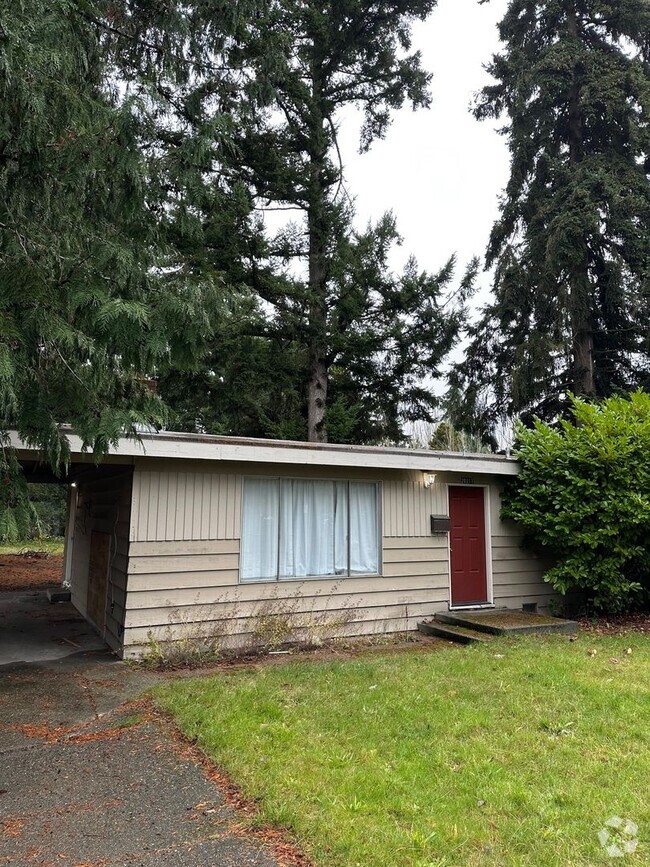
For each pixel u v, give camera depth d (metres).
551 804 3.40
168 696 5.21
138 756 4.07
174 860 2.88
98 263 3.62
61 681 5.86
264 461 7.20
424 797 3.45
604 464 8.81
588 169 15.54
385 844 2.97
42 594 12.13
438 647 7.54
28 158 3.68
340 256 12.53
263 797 3.42
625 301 15.44
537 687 5.47
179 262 10.19
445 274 13.18
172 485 7.04
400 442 15.58
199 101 5.84
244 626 7.32
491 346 17.50
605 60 15.81
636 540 8.95
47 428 3.58
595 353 16.48
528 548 10.03
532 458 9.52
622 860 2.89
